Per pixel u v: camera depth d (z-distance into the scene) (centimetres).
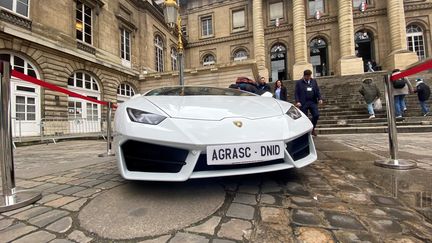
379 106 841
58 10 1202
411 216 149
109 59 1553
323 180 227
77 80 1320
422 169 254
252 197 189
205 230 141
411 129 667
